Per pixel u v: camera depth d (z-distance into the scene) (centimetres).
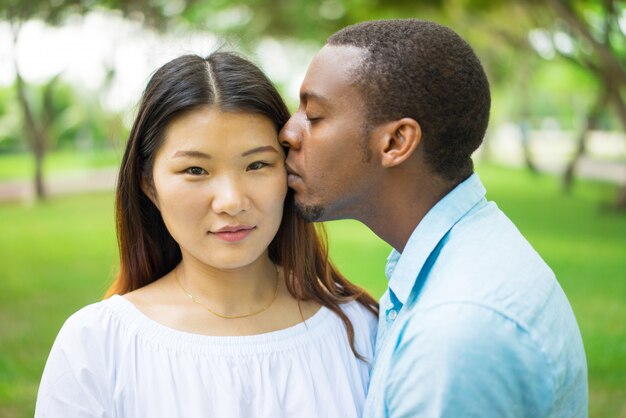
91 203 1421
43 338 539
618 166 2347
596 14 1191
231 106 161
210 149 161
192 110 162
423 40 157
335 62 162
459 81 157
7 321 582
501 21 1454
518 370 139
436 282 154
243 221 164
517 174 2045
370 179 164
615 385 439
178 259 201
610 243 887
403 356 146
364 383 185
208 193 163
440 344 139
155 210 193
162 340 168
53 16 1118
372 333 197
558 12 1006
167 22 1120
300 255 191
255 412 167
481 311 140
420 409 141
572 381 153
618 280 680
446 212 162
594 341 510
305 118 168
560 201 1342
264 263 188
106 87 1304
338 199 167
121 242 194
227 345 171
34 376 465
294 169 170
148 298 180
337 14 1259
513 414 141
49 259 838
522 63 1994
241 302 181
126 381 164
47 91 1473
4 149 2944
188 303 179
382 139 159
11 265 806
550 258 786
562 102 4172
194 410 162
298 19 1286
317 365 178
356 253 829
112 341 168
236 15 1309
